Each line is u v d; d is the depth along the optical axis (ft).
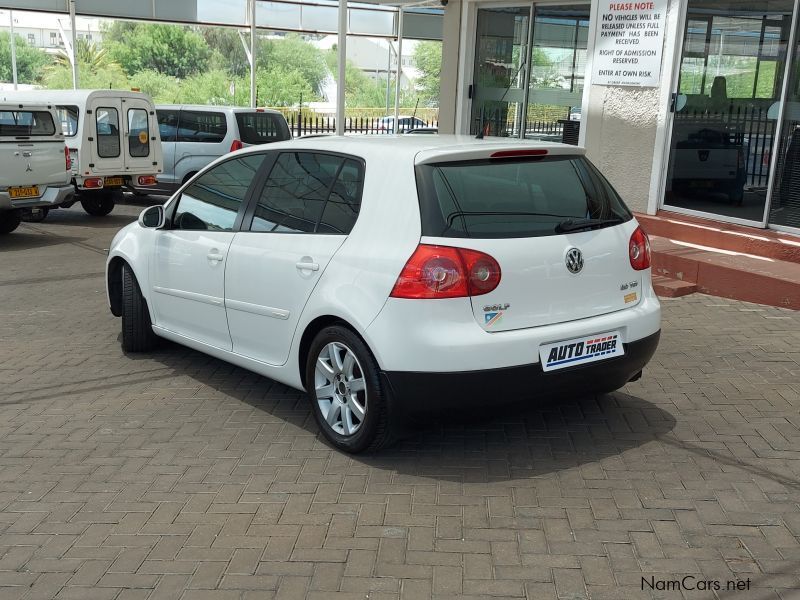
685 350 20.03
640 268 14.92
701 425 15.69
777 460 14.16
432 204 13.28
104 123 46.14
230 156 17.76
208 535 12.08
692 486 13.29
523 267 13.30
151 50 241.96
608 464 14.15
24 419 16.78
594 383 14.20
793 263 25.18
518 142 14.97
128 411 17.12
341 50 32.40
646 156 30.19
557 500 12.94
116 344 22.03
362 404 14.25
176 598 10.56
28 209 40.37
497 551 11.50
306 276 14.79
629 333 14.44
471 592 10.56
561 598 10.40
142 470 14.32
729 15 26.86
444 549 11.58
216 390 18.33
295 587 10.74
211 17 76.18
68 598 10.60
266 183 16.60
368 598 10.48
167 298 19.02
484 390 13.07
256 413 16.92
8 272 32.12
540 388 13.51
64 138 41.98
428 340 12.90
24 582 10.98
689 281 25.68
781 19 25.41
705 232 27.71
